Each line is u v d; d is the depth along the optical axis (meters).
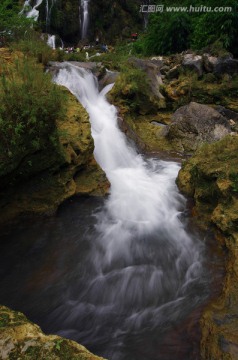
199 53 12.22
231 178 5.56
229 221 4.96
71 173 6.31
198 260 5.02
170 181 7.45
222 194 5.43
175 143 9.46
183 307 4.16
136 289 4.59
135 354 3.62
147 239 5.57
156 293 4.51
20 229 5.56
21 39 10.29
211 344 3.38
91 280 4.71
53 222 5.78
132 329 3.97
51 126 5.35
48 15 24.22
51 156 5.65
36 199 5.79
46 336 2.85
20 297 4.37
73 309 4.26
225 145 6.77
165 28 15.29
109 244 5.41
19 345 2.73
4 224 5.46
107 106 9.82
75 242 5.42
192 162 7.01
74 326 4.05
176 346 3.64
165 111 11.24
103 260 5.09
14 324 3.03
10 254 5.07
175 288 4.57
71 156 6.28
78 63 11.46
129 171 7.89
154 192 6.95
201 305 4.09
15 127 4.74
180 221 6.02
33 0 24.11
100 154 7.93
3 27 10.66
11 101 4.73
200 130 9.38
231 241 4.77
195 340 3.65
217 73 11.39
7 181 5.21
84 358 2.61
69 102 7.15
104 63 12.59
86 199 6.46
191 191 6.61
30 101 4.92
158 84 11.62
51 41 23.08
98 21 27.67
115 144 8.41
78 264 4.98
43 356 2.62
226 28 12.66
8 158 4.80
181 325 3.88
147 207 6.44
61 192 6.06
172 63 12.70
